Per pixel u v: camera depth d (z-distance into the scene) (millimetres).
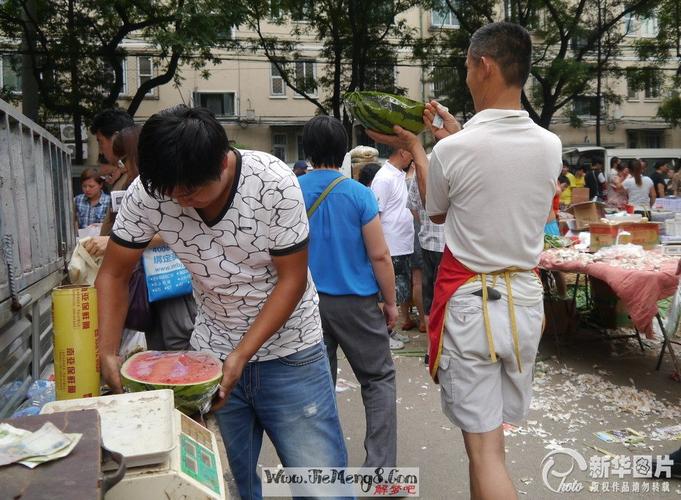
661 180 17516
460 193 2414
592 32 21875
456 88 23641
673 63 30719
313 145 3303
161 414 1657
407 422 4289
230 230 1964
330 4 20125
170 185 1675
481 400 2434
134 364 2014
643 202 13508
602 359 5566
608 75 26844
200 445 1728
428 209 2621
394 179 6164
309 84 22000
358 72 21125
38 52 15500
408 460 3715
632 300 4484
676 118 27109
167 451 1502
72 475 1162
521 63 2436
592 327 6461
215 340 2279
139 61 27781
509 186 2355
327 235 3207
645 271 4523
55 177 4445
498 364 2461
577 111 33781
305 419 2320
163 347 3072
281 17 21016
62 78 18172
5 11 15164
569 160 26969
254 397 2334
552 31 21594
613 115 33938
